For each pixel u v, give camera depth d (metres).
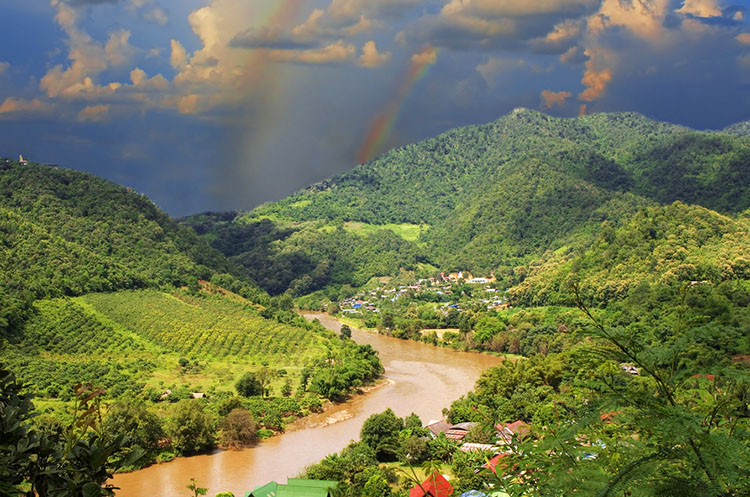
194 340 151.88
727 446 8.05
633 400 9.03
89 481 9.54
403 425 89.38
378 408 111.88
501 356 158.50
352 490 54.91
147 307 168.50
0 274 147.38
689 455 8.37
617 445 9.62
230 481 76.25
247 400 108.81
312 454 87.75
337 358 136.75
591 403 9.52
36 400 99.38
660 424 8.43
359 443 81.94
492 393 99.44
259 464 83.31
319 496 61.69
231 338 157.62
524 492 10.60
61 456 9.70
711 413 9.52
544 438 10.18
